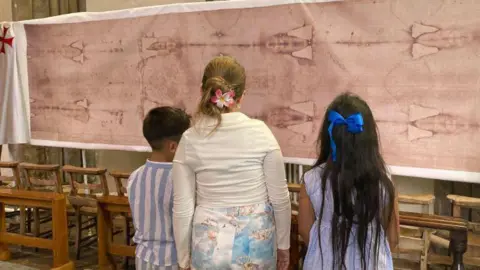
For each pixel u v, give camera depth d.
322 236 1.68
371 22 2.47
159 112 2.06
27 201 3.28
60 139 3.53
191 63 3.00
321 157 1.75
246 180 1.71
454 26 2.29
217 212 1.71
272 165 1.73
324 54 2.60
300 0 2.63
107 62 3.29
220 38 2.88
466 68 2.29
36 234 3.51
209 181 1.72
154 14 3.08
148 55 3.13
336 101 1.70
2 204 3.44
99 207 3.10
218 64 1.77
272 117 2.78
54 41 3.46
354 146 1.62
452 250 2.17
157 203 2.01
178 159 1.76
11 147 4.72
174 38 3.03
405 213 2.33
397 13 2.40
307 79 2.66
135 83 3.21
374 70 2.48
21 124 3.63
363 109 1.66
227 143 1.70
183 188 1.75
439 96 2.35
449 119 2.34
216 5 2.87
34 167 3.44
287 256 1.81
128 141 3.28
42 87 3.55
